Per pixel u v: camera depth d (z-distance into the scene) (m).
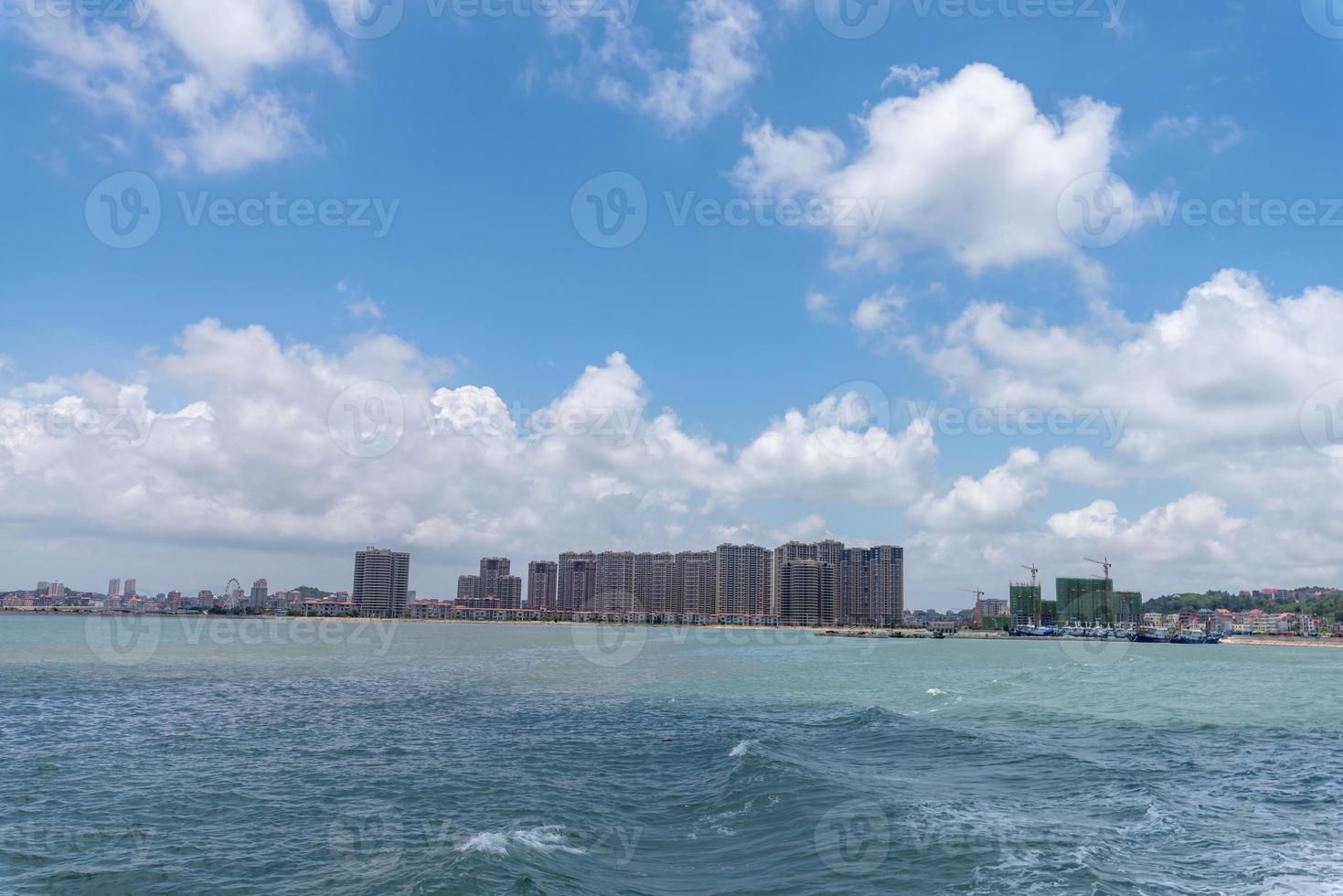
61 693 63.31
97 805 27.78
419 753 37.94
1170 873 19.84
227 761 35.66
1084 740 42.88
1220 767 34.84
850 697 68.94
